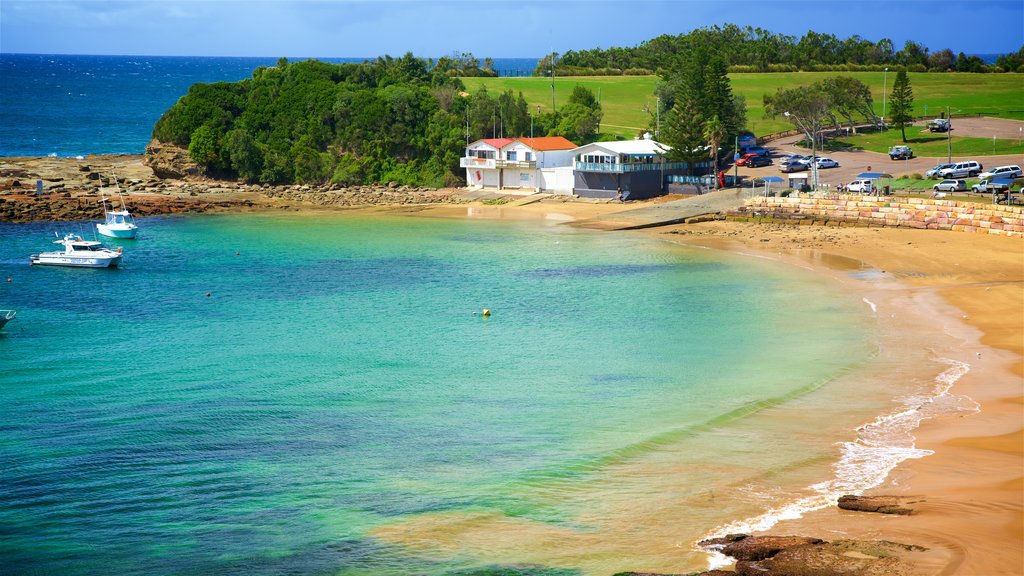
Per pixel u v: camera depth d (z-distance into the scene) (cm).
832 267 8750
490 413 4712
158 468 3944
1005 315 6469
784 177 13862
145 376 5594
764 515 3191
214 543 3189
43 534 3288
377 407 4872
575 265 9475
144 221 13250
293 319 7281
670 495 3447
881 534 2936
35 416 4741
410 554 3044
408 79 19362
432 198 14912
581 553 2970
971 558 2695
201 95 17925
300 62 19475
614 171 13725
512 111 17200
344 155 16938
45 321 7275
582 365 5697
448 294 8188
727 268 8962
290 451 4156
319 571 2950
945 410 4400
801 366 5400
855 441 3994
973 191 11262
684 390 5031
